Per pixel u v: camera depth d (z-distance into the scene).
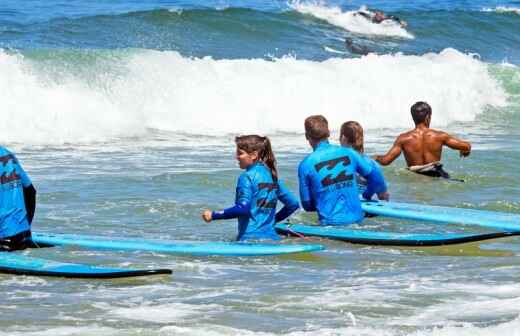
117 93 58.03
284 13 89.69
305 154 49.25
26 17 84.06
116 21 81.81
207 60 62.81
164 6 95.38
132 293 24.38
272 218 31.06
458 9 106.31
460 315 22.08
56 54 59.03
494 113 67.88
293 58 73.38
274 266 27.69
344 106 63.66
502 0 123.25
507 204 37.75
